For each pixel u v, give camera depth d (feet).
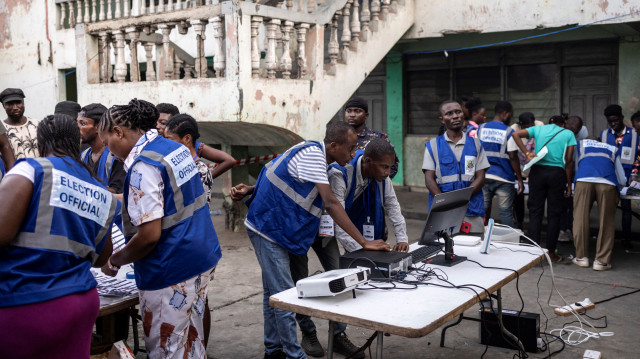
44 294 7.43
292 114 22.91
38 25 35.22
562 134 21.01
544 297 17.60
